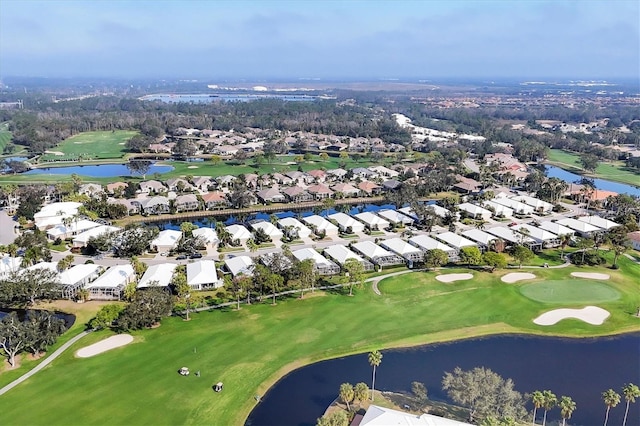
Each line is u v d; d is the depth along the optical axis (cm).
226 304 11119
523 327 10338
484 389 7669
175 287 11331
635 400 8056
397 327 10206
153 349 9138
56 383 8000
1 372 8288
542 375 8681
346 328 10119
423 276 12838
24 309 10719
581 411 7744
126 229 14800
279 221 17038
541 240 15338
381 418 6844
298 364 8844
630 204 19100
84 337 9525
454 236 15338
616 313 10988
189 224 15562
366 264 13338
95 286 11256
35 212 17375
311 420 7444
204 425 7181
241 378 8331
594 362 9144
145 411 7388
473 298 11562
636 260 14438
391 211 18575
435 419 6944
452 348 9506
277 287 11250
